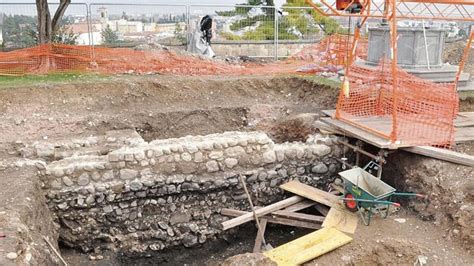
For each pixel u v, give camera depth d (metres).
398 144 6.51
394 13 6.27
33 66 10.97
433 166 6.39
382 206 6.18
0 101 8.86
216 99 10.41
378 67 8.56
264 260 5.21
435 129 7.09
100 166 6.60
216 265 6.53
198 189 6.96
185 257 7.00
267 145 7.27
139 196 6.78
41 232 5.54
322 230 5.91
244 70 11.86
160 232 6.93
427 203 6.23
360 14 6.89
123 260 6.77
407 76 7.71
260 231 6.59
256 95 10.80
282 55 15.01
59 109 9.16
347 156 7.61
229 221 6.50
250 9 15.52
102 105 9.53
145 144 7.14
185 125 9.52
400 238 5.66
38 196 5.99
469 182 5.92
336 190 7.28
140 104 9.80
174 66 11.56
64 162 6.69
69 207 6.56
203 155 6.97
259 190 7.30
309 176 7.54
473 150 6.74
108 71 11.23
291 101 10.70
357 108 8.07
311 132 8.70
